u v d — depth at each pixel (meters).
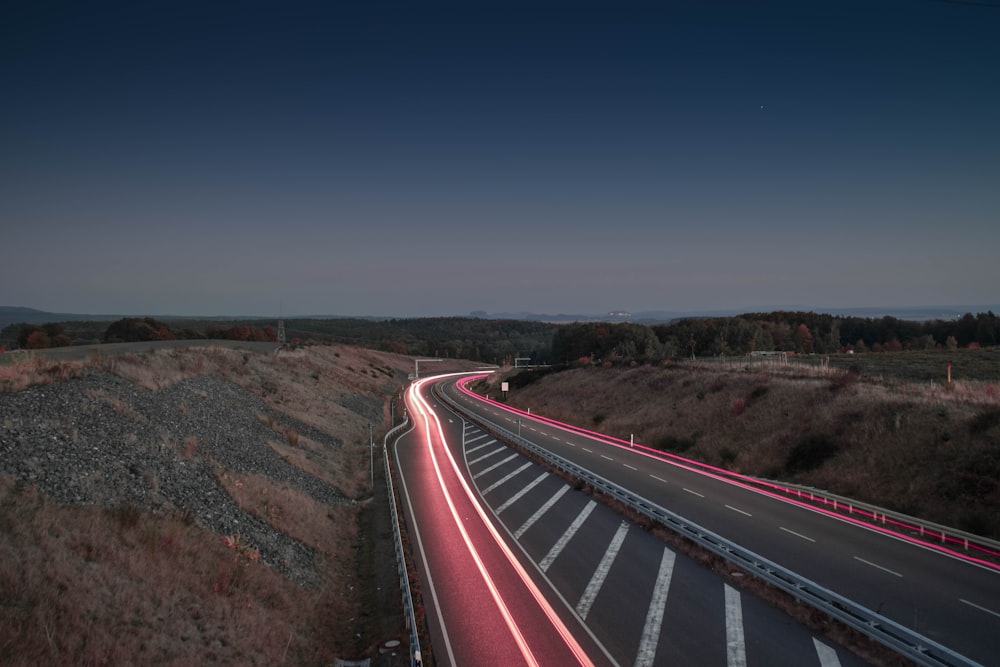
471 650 14.30
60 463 16.44
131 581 12.99
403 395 91.56
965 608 15.09
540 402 71.50
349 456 40.25
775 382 42.50
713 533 20.77
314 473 30.48
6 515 12.87
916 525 22.17
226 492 20.95
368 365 104.94
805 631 14.59
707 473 33.38
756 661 13.17
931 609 15.07
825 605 14.83
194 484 20.05
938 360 56.00
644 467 35.22
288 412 41.75
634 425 48.59
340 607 17.44
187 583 14.13
